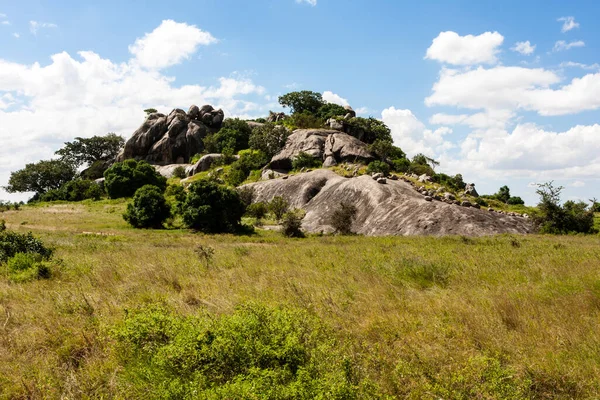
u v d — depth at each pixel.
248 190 50.03
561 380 4.32
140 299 7.61
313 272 10.83
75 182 70.38
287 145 67.62
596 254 12.91
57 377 4.72
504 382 4.07
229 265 12.83
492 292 7.83
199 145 84.00
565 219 32.28
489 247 18.36
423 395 4.03
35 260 12.46
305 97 95.44
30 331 6.15
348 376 3.95
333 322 6.12
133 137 87.00
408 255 13.66
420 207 34.78
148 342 4.76
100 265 11.69
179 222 41.00
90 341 5.67
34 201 76.88
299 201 47.03
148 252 16.30
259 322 4.69
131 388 4.16
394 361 4.76
